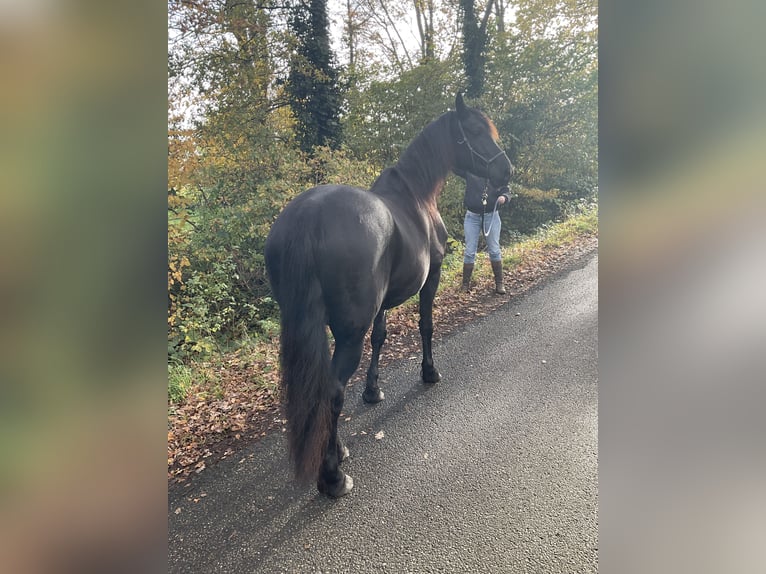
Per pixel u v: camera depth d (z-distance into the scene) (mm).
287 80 7359
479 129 2807
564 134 9695
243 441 2658
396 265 2236
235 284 5934
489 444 2432
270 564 1780
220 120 6562
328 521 1977
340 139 7816
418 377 3260
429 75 8469
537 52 9172
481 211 4625
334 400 1979
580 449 2354
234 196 6242
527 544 1789
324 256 1868
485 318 4387
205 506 2117
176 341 4211
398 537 1866
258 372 3656
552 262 6312
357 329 1995
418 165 2682
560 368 3258
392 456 2383
